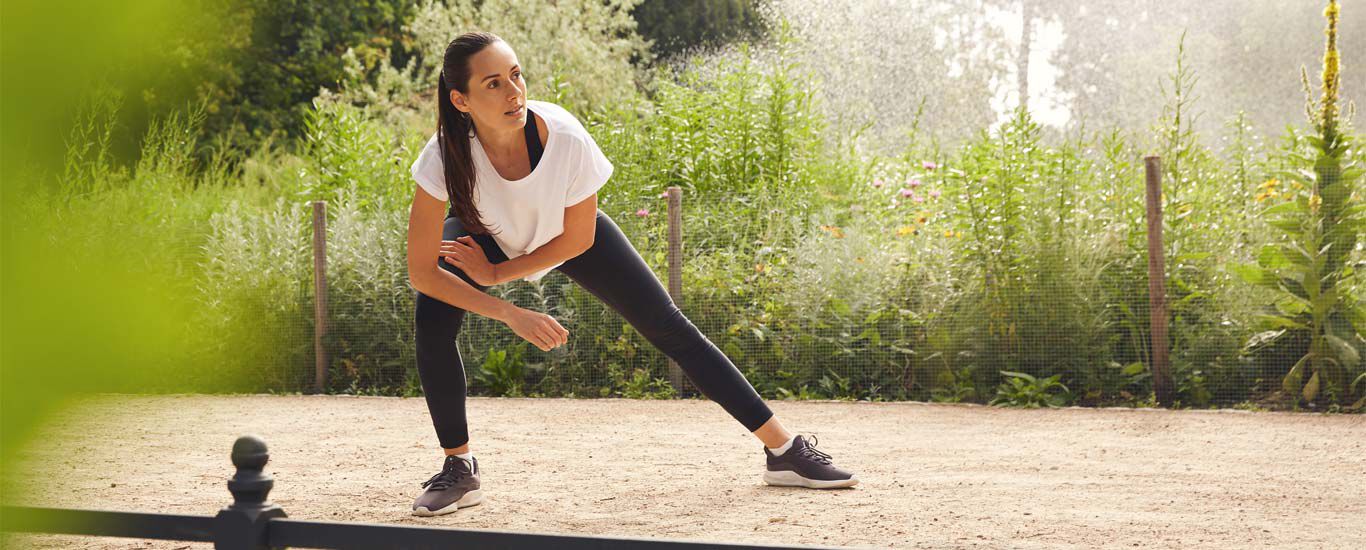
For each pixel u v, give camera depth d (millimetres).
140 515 1096
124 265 386
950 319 6594
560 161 2816
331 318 7516
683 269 7191
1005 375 6422
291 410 6184
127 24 365
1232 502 3266
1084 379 6293
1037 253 6469
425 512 3123
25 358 357
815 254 7027
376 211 8172
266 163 8758
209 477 3844
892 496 3377
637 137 9016
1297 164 6059
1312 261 5805
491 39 2666
